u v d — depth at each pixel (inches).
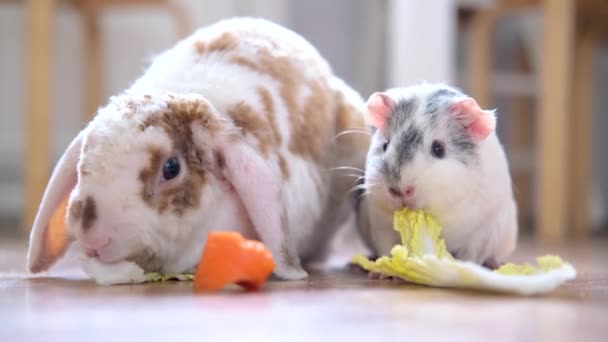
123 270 31.8
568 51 56.1
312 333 25.4
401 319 26.7
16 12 73.8
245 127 33.3
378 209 34.9
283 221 32.8
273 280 32.9
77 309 27.9
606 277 34.4
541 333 25.5
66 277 34.1
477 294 30.0
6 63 74.2
